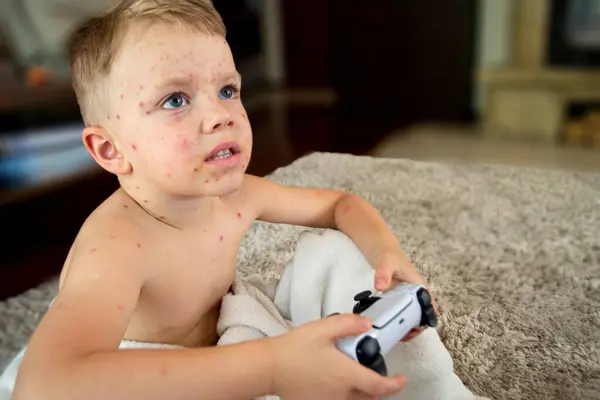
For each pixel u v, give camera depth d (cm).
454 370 77
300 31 333
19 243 160
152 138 56
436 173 148
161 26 57
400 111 320
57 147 182
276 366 48
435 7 300
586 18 265
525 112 271
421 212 125
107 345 49
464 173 148
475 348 81
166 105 56
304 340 49
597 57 268
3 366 92
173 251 61
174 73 56
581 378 75
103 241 56
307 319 72
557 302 92
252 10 334
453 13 298
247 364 48
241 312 65
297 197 77
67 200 185
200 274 64
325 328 50
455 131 279
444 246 111
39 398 45
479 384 74
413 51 312
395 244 70
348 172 150
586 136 258
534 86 267
